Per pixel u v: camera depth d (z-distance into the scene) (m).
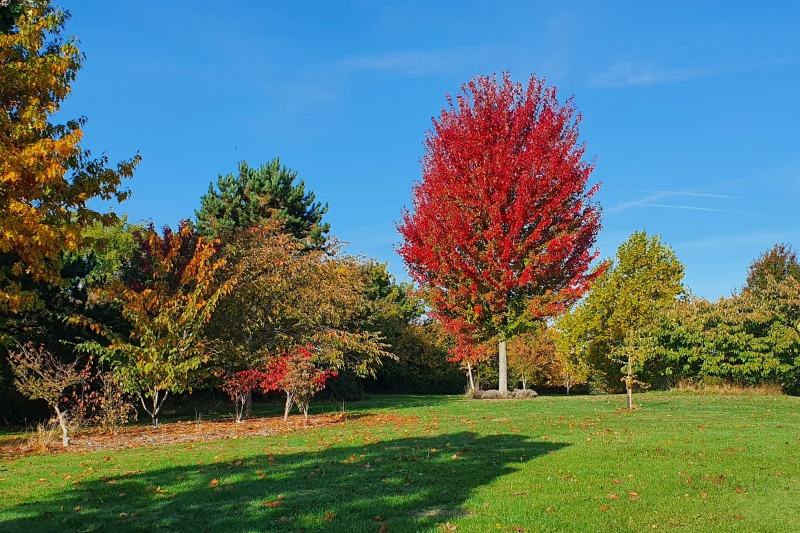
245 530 5.19
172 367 13.64
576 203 20.16
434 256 20.03
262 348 17.44
